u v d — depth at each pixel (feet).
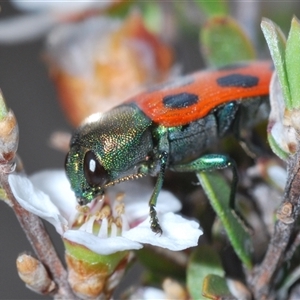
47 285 0.28
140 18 0.36
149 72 0.36
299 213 0.28
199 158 0.30
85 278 0.28
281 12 0.37
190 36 0.36
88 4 0.36
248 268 0.29
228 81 0.31
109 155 0.30
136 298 0.30
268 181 0.30
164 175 0.30
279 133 0.27
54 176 0.30
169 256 0.30
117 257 0.28
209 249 0.29
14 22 0.37
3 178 0.28
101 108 0.35
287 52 0.27
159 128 0.30
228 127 0.31
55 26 0.37
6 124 0.27
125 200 0.30
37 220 0.28
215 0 0.34
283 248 0.28
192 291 0.29
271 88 0.28
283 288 0.29
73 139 0.30
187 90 0.31
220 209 0.29
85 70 0.35
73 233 0.28
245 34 0.33
